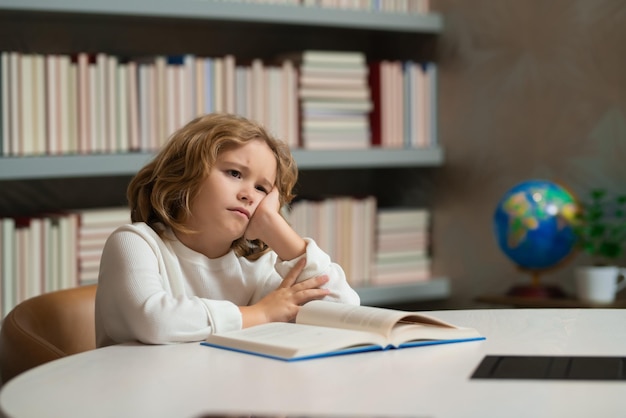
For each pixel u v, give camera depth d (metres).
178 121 3.13
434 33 3.70
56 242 2.96
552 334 1.49
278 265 1.73
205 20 3.25
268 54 3.67
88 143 3.00
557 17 3.25
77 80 2.98
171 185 1.68
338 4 3.43
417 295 3.59
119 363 1.30
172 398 1.08
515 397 1.06
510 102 3.41
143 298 1.53
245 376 1.18
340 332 1.37
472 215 3.57
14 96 2.87
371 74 3.57
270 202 1.74
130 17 3.14
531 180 3.33
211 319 1.52
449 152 3.66
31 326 1.79
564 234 3.01
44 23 3.23
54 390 1.13
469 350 1.35
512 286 3.31
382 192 3.96
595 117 3.13
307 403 1.04
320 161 3.35
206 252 1.74
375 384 1.13
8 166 2.83
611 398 1.05
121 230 1.65
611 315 1.69
